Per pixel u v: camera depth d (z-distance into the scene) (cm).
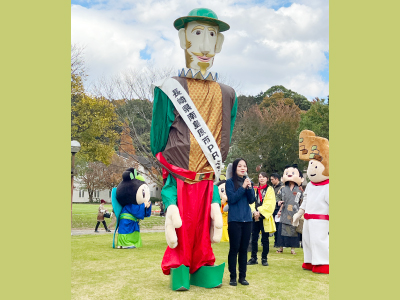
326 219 652
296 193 863
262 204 777
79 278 583
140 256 789
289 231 852
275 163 2559
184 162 554
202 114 570
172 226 530
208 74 589
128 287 530
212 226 566
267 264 716
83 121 1964
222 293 509
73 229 1606
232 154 2389
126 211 938
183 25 605
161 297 486
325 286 550
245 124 2616
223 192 1047
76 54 1869
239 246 559
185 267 529
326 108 2756
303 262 750
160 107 573
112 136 1986
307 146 682
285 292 517
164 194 556
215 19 580
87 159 2125
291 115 2923
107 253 831
